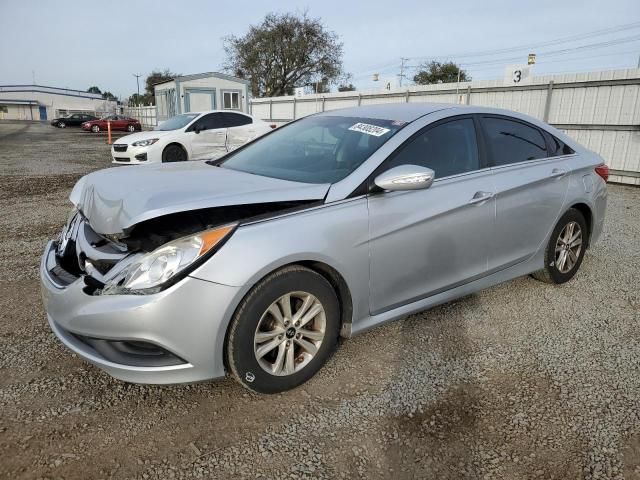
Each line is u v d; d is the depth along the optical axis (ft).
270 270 8.05
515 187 11.76
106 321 7.58
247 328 8.06
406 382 9.34
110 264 8.07
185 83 78.54
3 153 55.11
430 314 12.23
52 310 8.43
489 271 11.73
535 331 11.47
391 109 11.90
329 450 7.54
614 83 33.83
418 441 7.76
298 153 11.09
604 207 14.83
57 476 6.91
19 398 8.61
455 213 10.53
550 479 7.04
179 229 8.10
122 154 39.32
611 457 7.46
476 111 11.91
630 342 11.02
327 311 9.00
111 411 8.34
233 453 7.45
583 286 14.28
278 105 72.95
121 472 7.02
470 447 7.64
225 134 42.14
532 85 38.34
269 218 8.30
